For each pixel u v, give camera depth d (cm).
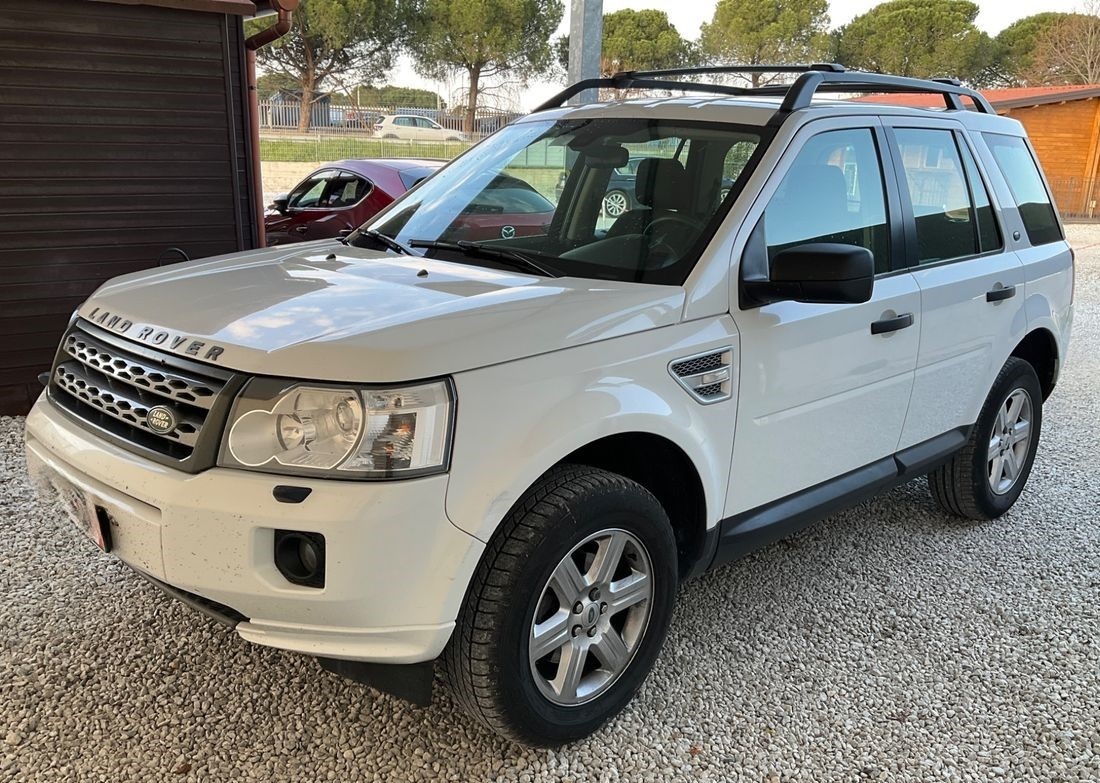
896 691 303
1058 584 383
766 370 290
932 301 356
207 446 216
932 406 375
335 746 263
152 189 587
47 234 556
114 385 245
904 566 396
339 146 2931
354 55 4206
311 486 209
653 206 304
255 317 238
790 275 266
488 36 4150
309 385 212
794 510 318
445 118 3622
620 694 272
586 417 238
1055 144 2505
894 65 4781
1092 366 802
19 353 559
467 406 219
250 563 212
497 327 231
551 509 235
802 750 271
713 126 319
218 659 302
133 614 328
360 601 213
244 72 629
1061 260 451
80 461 240
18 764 250
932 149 375
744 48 4659
